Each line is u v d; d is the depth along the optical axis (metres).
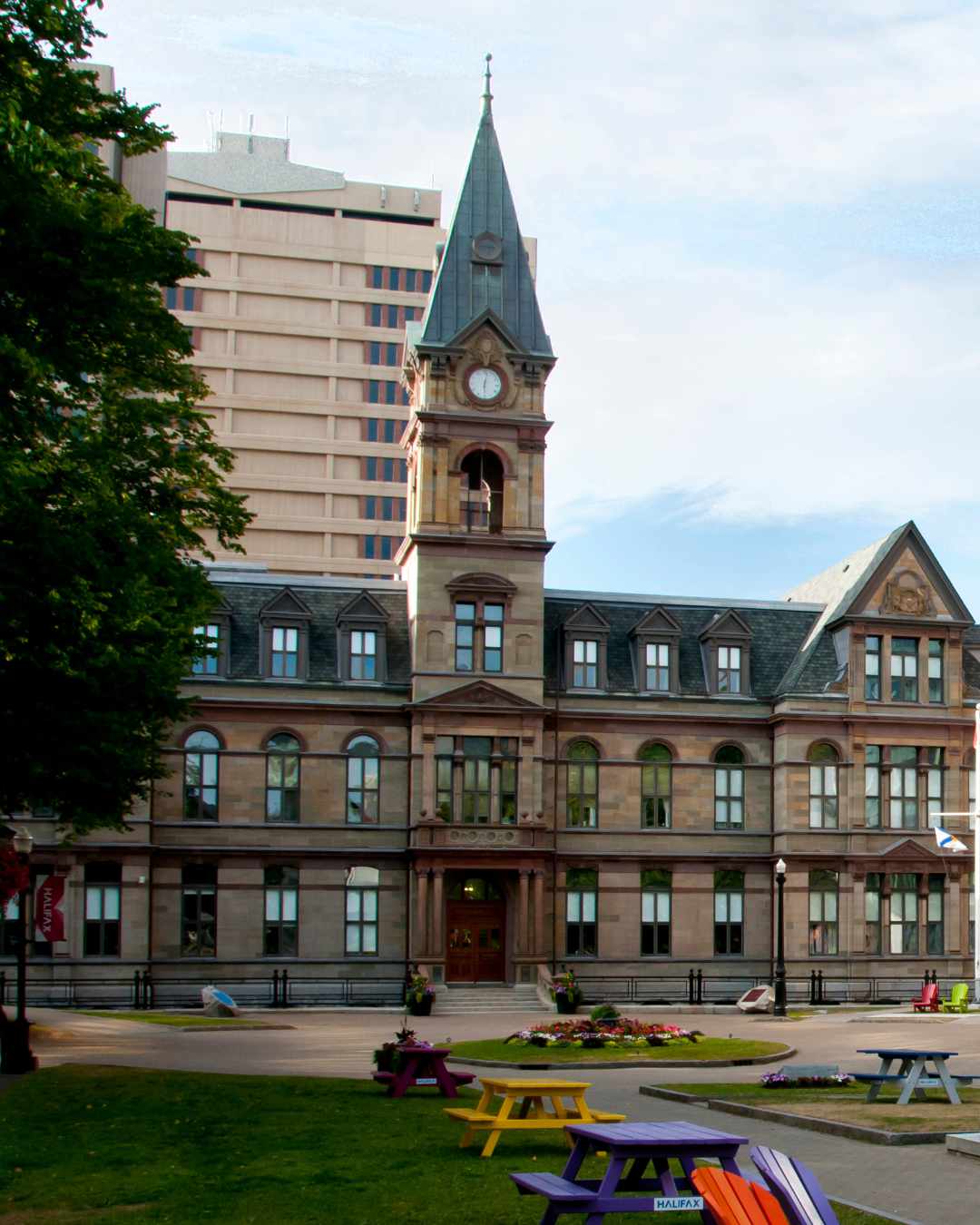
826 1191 19.14
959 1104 27.41
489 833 68.94
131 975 65.81
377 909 69.69
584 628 73.38
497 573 70.69
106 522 31.22
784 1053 41.00
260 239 133.38
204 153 138.12
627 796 72.75
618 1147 16.42
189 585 40.41
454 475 70.62
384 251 135.38
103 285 29.05
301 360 132.88
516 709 69.88
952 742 74.00
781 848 72.38
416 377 73.00
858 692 73.19
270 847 68.81
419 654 69.75
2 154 27.42
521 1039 44.25
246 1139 23.75
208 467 43.16
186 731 68.94
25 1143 23.45
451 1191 19.27
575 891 71.69
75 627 31.16
